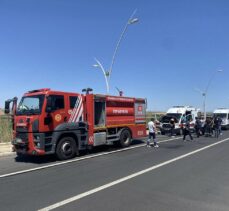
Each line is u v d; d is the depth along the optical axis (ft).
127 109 69.77
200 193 30.50
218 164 46.80
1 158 55.98
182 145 74.18
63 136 54.44
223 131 141.38
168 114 110.01
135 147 69.56
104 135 63.21
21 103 54.08
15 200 28.60
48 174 40.65
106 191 31.30
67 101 55.47
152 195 29.76
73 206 26.61
